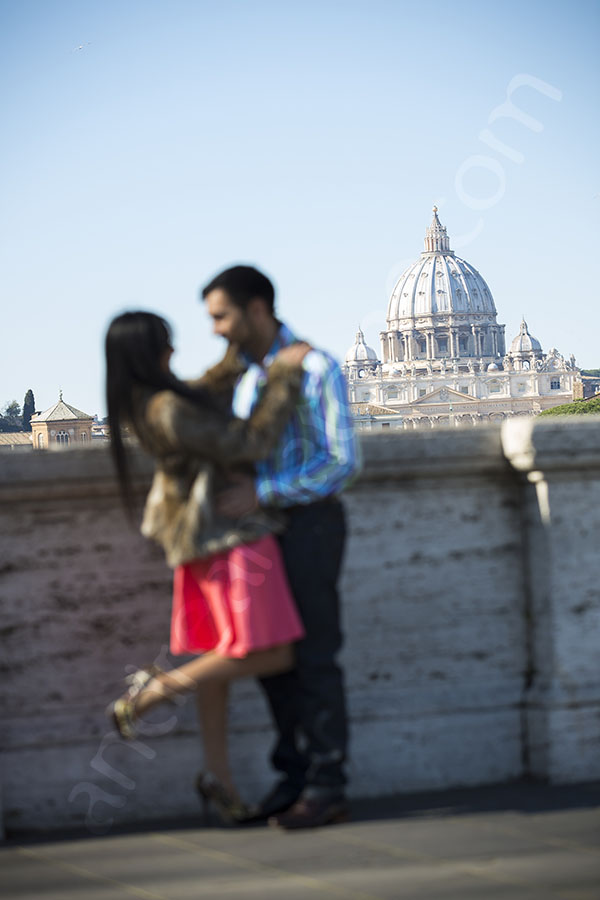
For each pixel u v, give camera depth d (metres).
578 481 4.93
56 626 4.68
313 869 3.75
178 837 4.26
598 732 4.92
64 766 4.62
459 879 3.60
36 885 3.70
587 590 4.94
